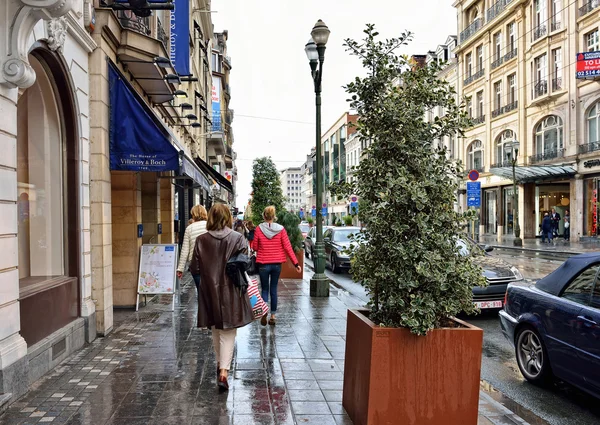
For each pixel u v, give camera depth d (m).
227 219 5.18
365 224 4.16
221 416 4.26
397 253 3.83
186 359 6.01
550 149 32.28
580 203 29.08
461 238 4.12
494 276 8.87
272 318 8.09
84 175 6.74
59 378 5.27
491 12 38.53
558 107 30.91
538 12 32.97
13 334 4.66
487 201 40.47
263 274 8.09
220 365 4.96
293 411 4.38
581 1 28.86
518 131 35.22
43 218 6.37
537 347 5.46
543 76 32.69
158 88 10.49
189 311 9.40
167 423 4.11
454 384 3.72
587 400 5.07
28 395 4.74
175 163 7.63
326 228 20.25
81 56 6.66
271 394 4.81
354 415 4.07
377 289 4.10
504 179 36.31
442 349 3.72
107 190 7.38
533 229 34.69
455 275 3.89
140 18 9.13
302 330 7.70
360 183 4.28
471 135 42.12
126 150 7.55
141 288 9.46
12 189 4.64
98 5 7.09
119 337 7.18
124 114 7.58
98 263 7.16
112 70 7.61
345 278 15.83
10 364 4.48
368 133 4.34
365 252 4.12
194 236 7.65
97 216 7.13
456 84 44.81
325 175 88.69
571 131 29.70
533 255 22.45
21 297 4.97
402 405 3.69
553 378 5.36
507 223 37.53
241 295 5.02
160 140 7.62
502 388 5.44
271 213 8.23
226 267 4.91
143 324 8.15
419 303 3.71
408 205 4.00
